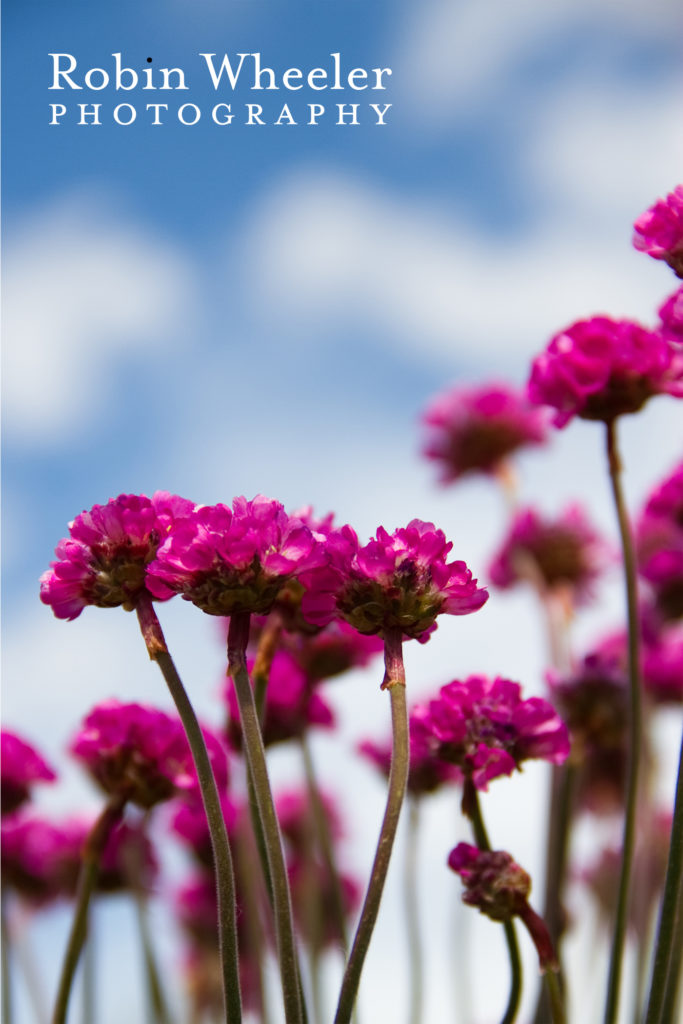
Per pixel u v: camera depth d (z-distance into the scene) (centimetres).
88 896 39
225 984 33
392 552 34
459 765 37
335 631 44
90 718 39
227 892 33
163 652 34
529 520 64
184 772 39
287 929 33
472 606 34
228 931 33
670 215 38
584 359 41
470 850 36
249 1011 46
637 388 41
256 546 34
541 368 42
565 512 64
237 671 33
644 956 45
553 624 57
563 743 37
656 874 51
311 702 49
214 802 33
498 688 38
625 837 40
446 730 37
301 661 44
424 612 34
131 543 34
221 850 33
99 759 39
